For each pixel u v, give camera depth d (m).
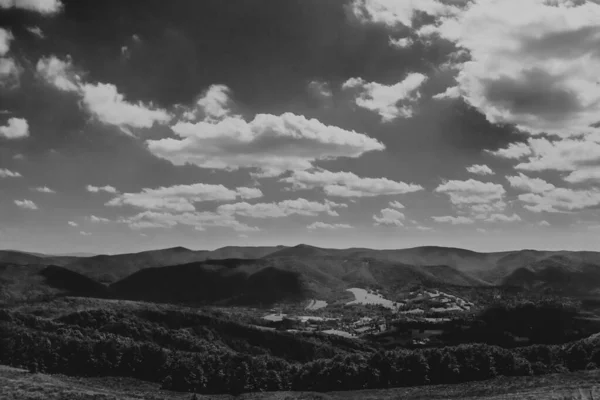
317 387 99.75
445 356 100.19
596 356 99.25
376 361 102.50
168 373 103.69
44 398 63.31
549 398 54.31
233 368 101.94
